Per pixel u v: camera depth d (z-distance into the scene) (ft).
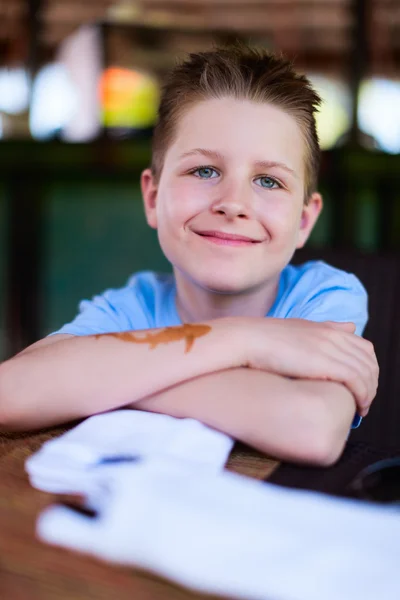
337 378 2.31
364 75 9.52
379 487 1.73
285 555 1.29
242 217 2.87
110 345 2.43
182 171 2.98
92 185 8.63
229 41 10.57
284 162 2.94
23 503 1.64
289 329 2.44
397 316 3.90
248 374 2.28
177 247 3.03
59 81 10.39
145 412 2.28
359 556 1.29
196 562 1.28
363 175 8.46
